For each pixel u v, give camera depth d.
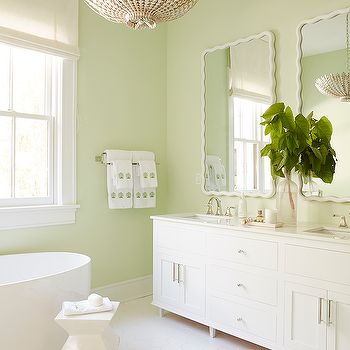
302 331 2.23
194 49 3.64
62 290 2.33
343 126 2.62
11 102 2.93
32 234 2.94
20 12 2.81
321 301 2.15
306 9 2.84
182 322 3.05
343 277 2.06
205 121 3.52
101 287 3.38
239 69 3.25
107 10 1.88
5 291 2.06
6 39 2.72
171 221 3.03
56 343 2.29
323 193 2.70
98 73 3.37
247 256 2.50
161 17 1.91
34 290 2.18
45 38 2.95
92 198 3.33
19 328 2.12
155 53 3.83
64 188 3.12
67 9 3.10
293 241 2.26
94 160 3.34
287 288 2.30
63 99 3.12
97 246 3.36
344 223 2.52
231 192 3.29
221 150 3.38
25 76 3.02
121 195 3.37
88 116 3.30
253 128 3.13
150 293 3.76
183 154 3.75
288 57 2.94
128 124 3.60
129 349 2.56
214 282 2.71
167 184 3.92
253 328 2.47
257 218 2.67
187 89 3.71
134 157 3.47
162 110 3.89
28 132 3.03
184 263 2.93
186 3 1.86
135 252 3.65
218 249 2.68
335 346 2.09
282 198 2.65
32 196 3.04
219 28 3.43
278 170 2.68
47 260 2.89
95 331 1.91
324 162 2.61
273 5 3.03
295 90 2.89
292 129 2.55
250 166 3.15
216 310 2.70
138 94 3.68
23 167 3.00
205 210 3.53
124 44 3.57
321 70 2.74
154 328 2.93
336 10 2.66
